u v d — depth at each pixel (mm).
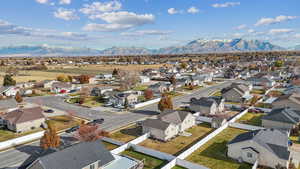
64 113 56688
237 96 68188
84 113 56875
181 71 161875
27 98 75250
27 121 44438
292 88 73812
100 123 48500
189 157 32656
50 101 70875
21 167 25078
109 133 42688
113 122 49406
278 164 28812
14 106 57094
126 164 28812
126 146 35625
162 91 88000
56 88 87875
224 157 32719
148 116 54031
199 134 42625
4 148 35875
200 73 136000
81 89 89188
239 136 34469
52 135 31906
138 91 83562
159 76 135375
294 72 123125
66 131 43250
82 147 27312
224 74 135375
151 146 36969
